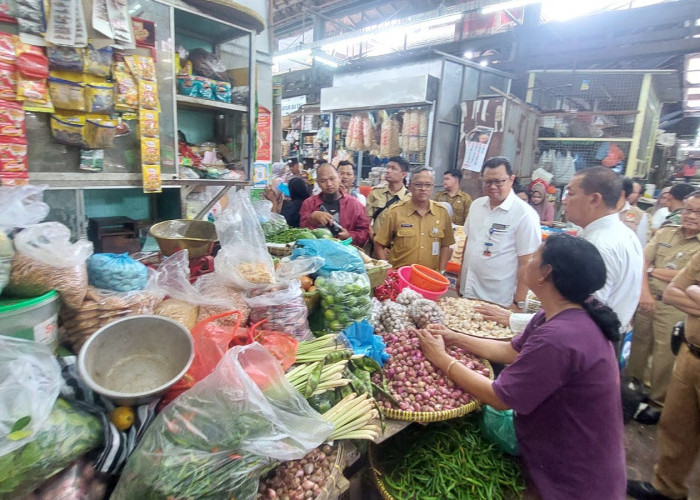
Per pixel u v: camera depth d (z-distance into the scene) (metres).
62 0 1.55
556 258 1.26
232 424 0.87
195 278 1.60
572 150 5.93
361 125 5.96
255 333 1.24
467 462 1.52
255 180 3.52
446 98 5.53
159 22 1.97
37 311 0.94
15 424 0.70
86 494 0.80
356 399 1.23
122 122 1.87
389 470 1.53
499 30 7.63
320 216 2.58
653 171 8.38
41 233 1.01
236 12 2.18
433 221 2.93
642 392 2.96
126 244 1.97
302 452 0.92
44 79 1.58
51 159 1.72
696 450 1.93
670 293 1.86
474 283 2.77
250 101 2.48
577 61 6.28
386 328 1.81
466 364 1.64
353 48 10.41
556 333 1.22
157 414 0.91
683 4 5.44
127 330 1.01
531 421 1.34
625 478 1.28
